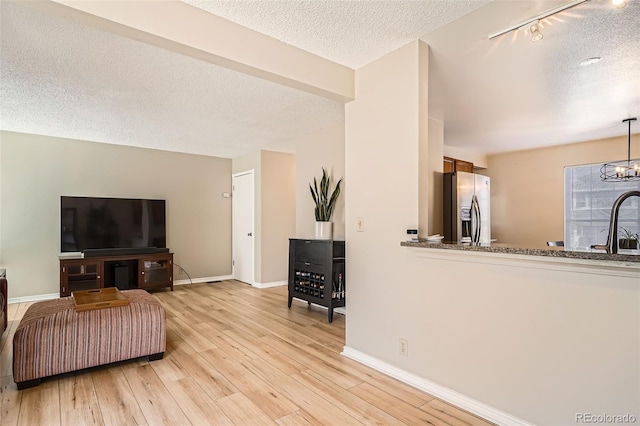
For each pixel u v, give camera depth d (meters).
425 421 1.94
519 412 1.82
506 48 2.42
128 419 1.96
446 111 3.77
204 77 2.88
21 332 2.31
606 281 1.54
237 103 3.52
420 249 2.28
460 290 2.08
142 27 1.80
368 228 2.69
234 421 1.95
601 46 2.37
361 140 2.76
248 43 2.20
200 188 6.40
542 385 1.74
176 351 3.01
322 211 4.39
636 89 3.14
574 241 5.24
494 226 6.16
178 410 2.06
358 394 2.25
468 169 5.76
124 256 5.13
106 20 1.71
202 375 2.53
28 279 4.82
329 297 3.92
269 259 6.00
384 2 1.92
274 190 6.09
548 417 1.71
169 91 3.18
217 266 6.61
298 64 2.46
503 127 4.43
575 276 1.63
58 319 2.48
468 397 2.04
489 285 1.94
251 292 5.52
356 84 2.81
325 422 1.94
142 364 2.73
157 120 4.13
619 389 1.51
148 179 5.82
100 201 5.17
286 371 2.60
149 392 2.28
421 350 2.30
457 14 2.04
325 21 2.12
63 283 4.67
